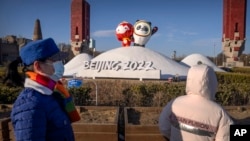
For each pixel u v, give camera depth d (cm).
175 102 280
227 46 3828
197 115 258
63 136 229
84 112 675
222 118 256
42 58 231
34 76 227
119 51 2239
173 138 276
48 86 227
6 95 884
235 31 3744
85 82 1420
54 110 225
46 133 222
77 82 873
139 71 1917
